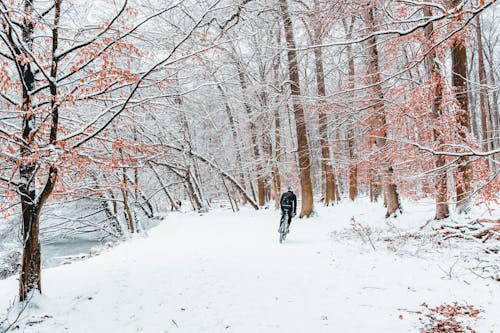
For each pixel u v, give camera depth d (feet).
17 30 24.41
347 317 18.69
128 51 26.18
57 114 22.88
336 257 29.37
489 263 24.14
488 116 72.18
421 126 29.84
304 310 19.86
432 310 18.75
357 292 21.84
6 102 24.88
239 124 80.59
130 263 31.55
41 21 22.63
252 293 22.74
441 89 31.45
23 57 20.35
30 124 23.11
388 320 18.07
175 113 66.85
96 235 71.72
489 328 16.40
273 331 17.76
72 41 24.71
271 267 27.66
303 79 80.94
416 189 32.17
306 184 57.31
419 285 22.07
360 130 47.85
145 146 29.40
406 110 29.19
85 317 21.15
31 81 24.30
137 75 24.68
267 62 70.28
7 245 53.21
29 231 23.02
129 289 24.82
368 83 38.68
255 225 52.80
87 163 26.45
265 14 55.88
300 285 23.57
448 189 28.12
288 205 37.96
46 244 65.51
